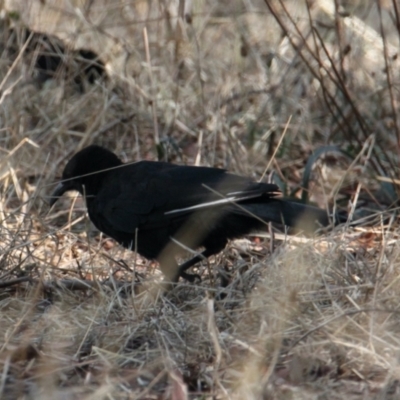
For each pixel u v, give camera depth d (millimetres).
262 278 8891
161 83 15492
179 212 9531
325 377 6855
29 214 10664
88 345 7766
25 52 15461
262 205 9359
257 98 15727
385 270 8750
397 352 7023
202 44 17172
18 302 8859
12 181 12648
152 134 14953
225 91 15477
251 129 14297
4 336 7914
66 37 16125
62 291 9078
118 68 15711
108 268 9883
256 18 17953
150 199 9711
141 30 16562
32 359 7324
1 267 9594
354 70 15211
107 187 10148
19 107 14148
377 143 13367
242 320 7914
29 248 10180
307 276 8617
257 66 16609
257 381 6531
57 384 6906
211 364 7172
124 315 8414
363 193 13117
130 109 14797
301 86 15742
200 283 9602
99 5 17641
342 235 9625
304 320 7773
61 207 12742
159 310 8453
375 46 15344
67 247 10453
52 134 13773
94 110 14836
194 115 15406
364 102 14664
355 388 6691
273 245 9836
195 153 14156
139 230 9875
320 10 16422
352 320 7332
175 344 7613
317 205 12273
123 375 7051
